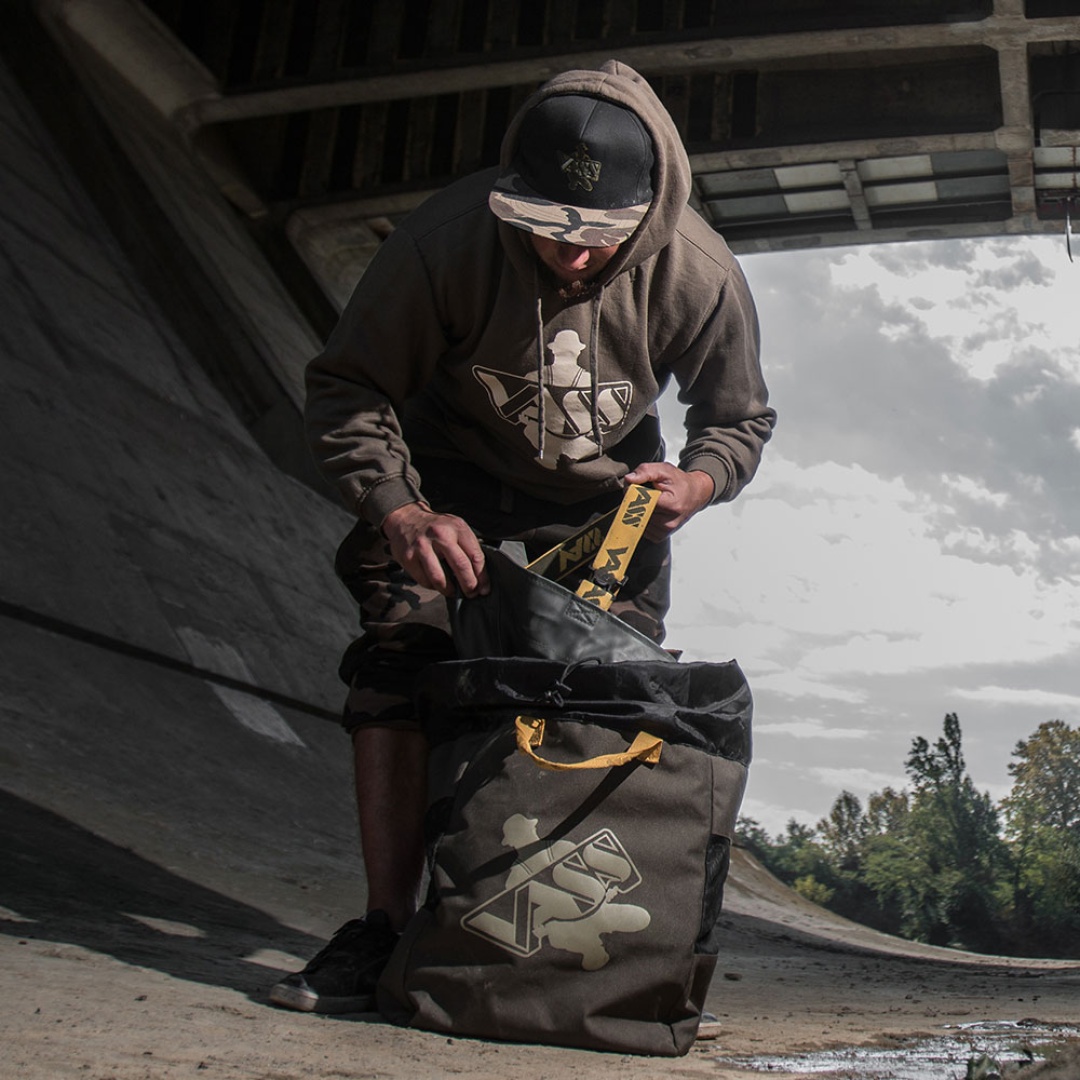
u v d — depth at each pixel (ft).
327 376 7.47
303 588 31.96
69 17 51.60
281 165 56.85
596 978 5.93
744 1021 8.11
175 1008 5.82
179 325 43.75
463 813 6.18
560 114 6.81
